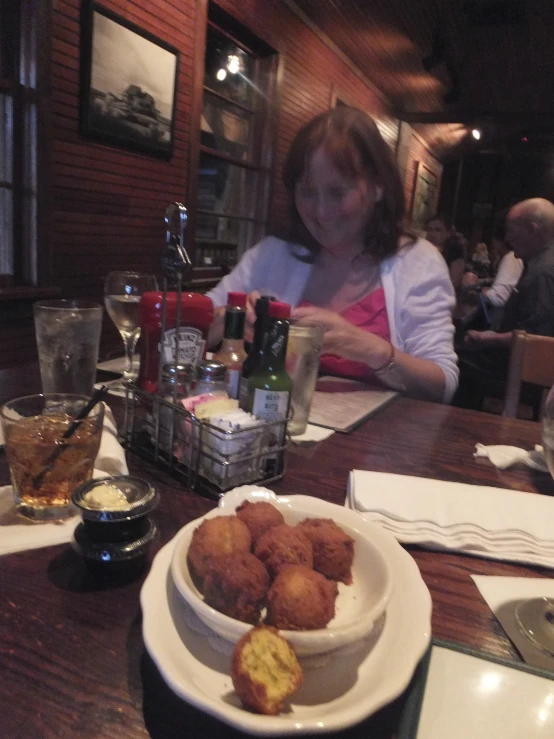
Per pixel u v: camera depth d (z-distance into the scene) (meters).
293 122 4.04
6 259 2.24
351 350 1.21
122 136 2.51
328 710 0.35
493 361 2.68
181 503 0.64
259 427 0.66
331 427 0.95
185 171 3.03
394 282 1.54
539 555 0.59
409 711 0.37
